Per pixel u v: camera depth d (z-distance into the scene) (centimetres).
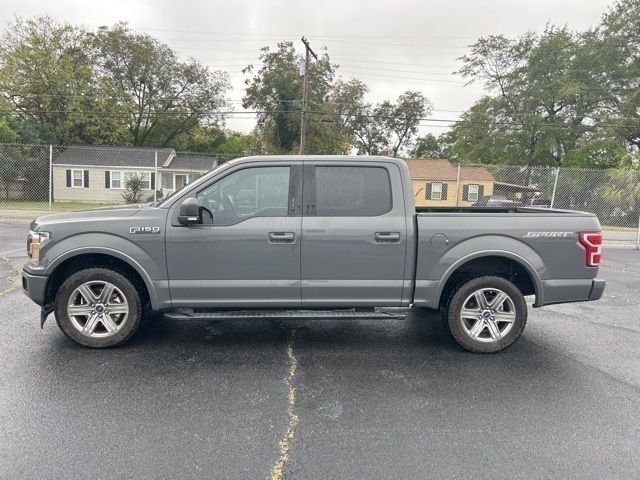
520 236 448
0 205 2081
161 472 263
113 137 3966
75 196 3406
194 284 438
